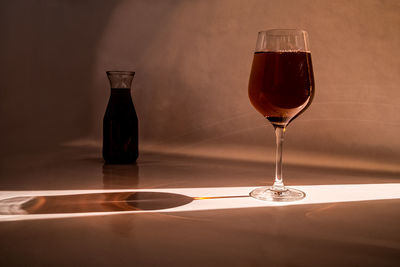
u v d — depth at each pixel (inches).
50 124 47.2
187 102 42.3
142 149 44.0
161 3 42.9
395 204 23.5
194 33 41.8
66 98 46.8
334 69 36.8
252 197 24.7
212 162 36.2
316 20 37.1
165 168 33.0
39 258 16.7
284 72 22.3
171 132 43.0
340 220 20.9
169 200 24.0
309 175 31.2
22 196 24.6
